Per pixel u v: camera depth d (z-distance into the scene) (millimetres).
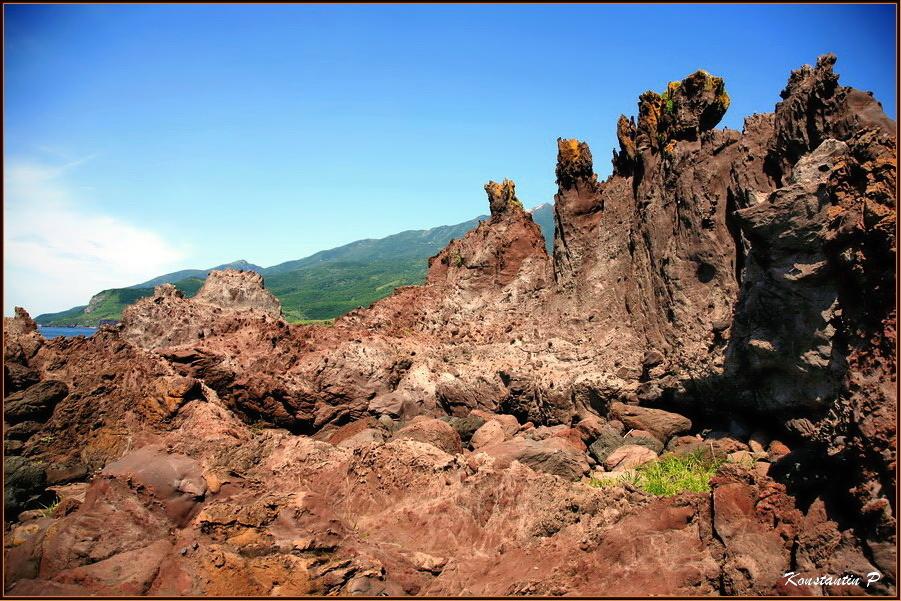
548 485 15617
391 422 26922
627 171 29484
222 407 22719
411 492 16031
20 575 12258
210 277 36406
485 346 30250
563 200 31000
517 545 14266
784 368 16875
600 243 29328
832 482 12438
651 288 25812
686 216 24281
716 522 12500
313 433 27219
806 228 14953
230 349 28359
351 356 28781
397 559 13773
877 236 12766
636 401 23672
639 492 15141
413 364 29844
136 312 30750
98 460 19609
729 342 19969
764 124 22500
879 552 10711
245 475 15828
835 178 14664
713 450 19203
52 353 22578
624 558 12711
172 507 13891
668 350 24172
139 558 12445
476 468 16828
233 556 12617
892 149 14219
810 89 19406
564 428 23250
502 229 35938
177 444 17203
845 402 13141
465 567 13648
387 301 37438
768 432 19391
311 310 160500
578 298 29359
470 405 27359
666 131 26141
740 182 22250
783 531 12086
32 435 19922
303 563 12648
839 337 14750
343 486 16109
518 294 33500
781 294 15961
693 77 25453
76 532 12711
